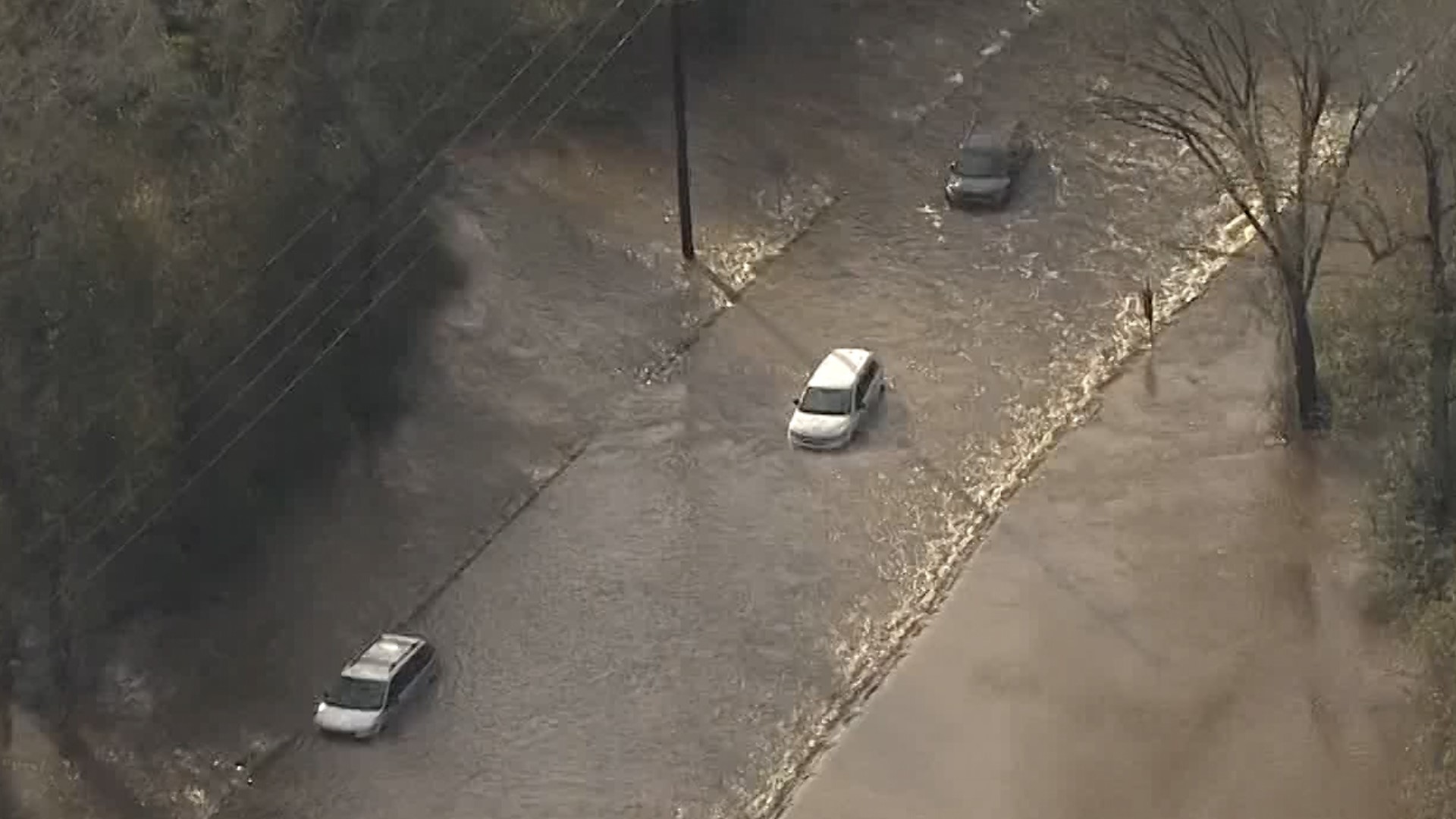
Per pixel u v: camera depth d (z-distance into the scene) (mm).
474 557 89688
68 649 81938
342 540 90312
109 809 76562
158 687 82500
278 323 90000
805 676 81625
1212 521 87750
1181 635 81375
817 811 74688
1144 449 93125
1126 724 77000
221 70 91125
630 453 95938
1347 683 77375
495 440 96625
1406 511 81375
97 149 80375
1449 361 82562
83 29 85375
